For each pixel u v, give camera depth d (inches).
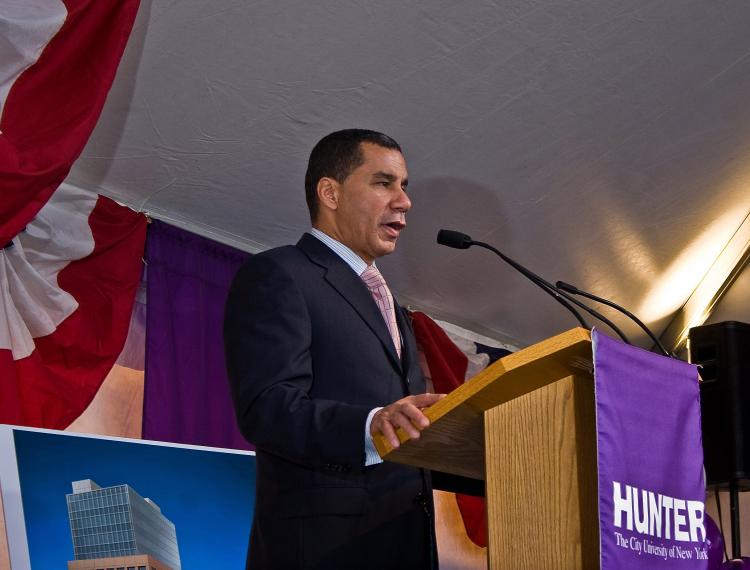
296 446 71.9
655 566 62.9
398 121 179.3
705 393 143.8
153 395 163.5
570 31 177.2
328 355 83.6
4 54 131.6
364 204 94.9
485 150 193.5
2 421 133.8
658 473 65.6
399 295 224.1
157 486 117.3
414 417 63.9
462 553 210.1
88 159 160.9
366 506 79.4
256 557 80.8
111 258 160.1
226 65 156.2
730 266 252.4
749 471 139.0
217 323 179.0
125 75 151.5
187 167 169.3
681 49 191.8
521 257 223.1
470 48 171.5
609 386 63.0
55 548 102.9
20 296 143.6
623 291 249.8
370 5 156.7
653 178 219.0
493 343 245.6
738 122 214.2
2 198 128.2
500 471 64.7
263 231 188.7
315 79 164.4
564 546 61.9
